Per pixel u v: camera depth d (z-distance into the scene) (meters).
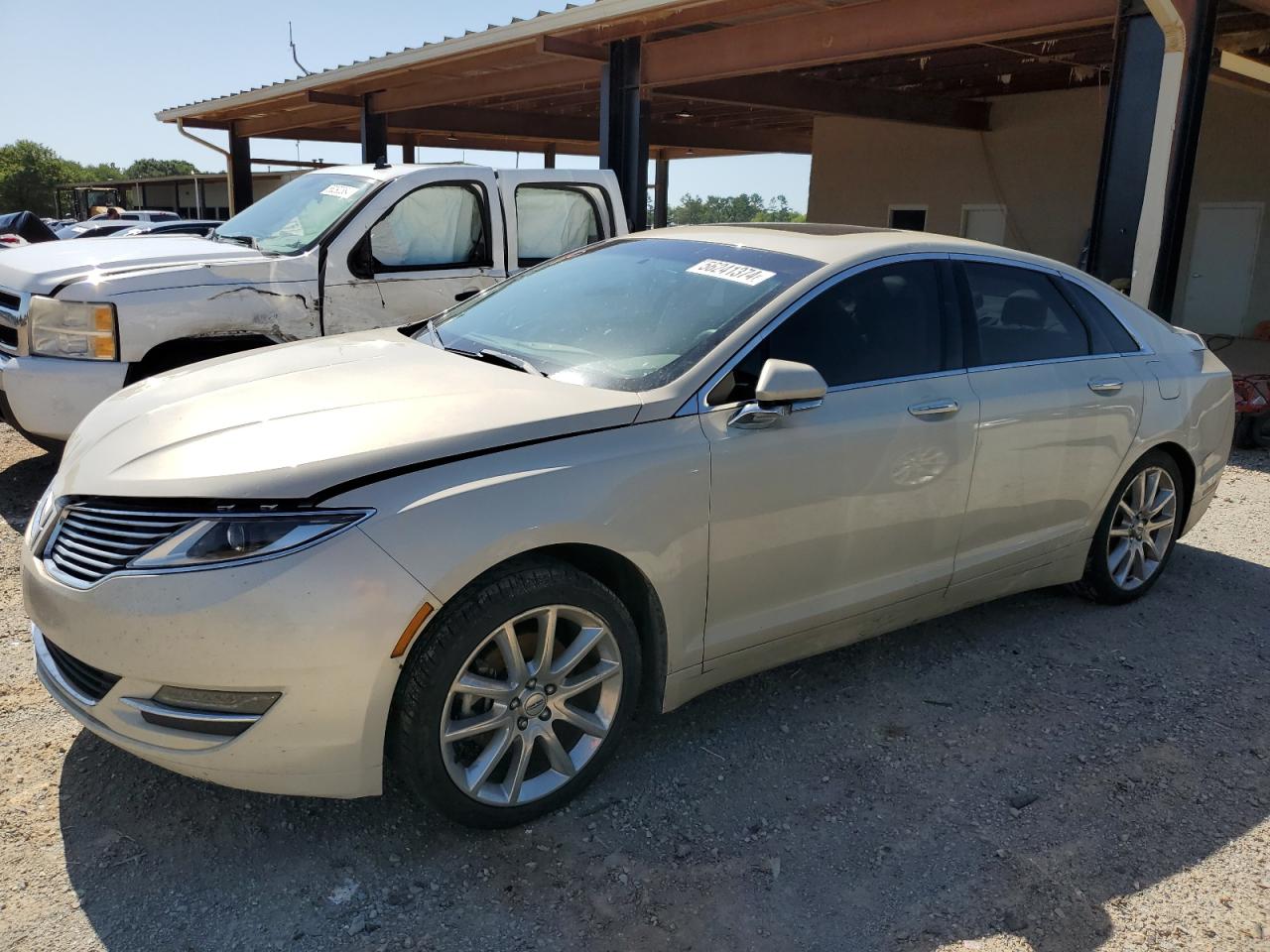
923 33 8.94
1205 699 3.70
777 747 3.26
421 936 2.36
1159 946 2.42
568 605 2.70
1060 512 4.07
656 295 3.55
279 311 5.76
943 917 2.49
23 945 2.27
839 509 3.26
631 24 10.43
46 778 2.92
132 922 2.37
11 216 12.70
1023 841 2.81
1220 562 5.23
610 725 2.89
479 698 2.68
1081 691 3.73
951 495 3.58
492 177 6.71
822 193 20.22
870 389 3.36
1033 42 11.71
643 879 2.60
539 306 3.81
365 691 2.41
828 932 2.43
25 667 3.58
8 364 5.18
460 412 2.76
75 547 2.57
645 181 11.59
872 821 2.88
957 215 17.64
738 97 13.70
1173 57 7.27
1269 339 13.88
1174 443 4.50
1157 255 7.62
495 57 12.05
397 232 6.32
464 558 2.47
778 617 3.23
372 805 2.86
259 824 2.75
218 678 2.35
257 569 2.34
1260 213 14.02
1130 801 3.03
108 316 5.13
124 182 50.84
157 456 2.62
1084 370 4.11
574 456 2.71
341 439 2.58
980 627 4.31
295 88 15.03
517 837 2.74
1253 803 3.04
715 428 2.97
